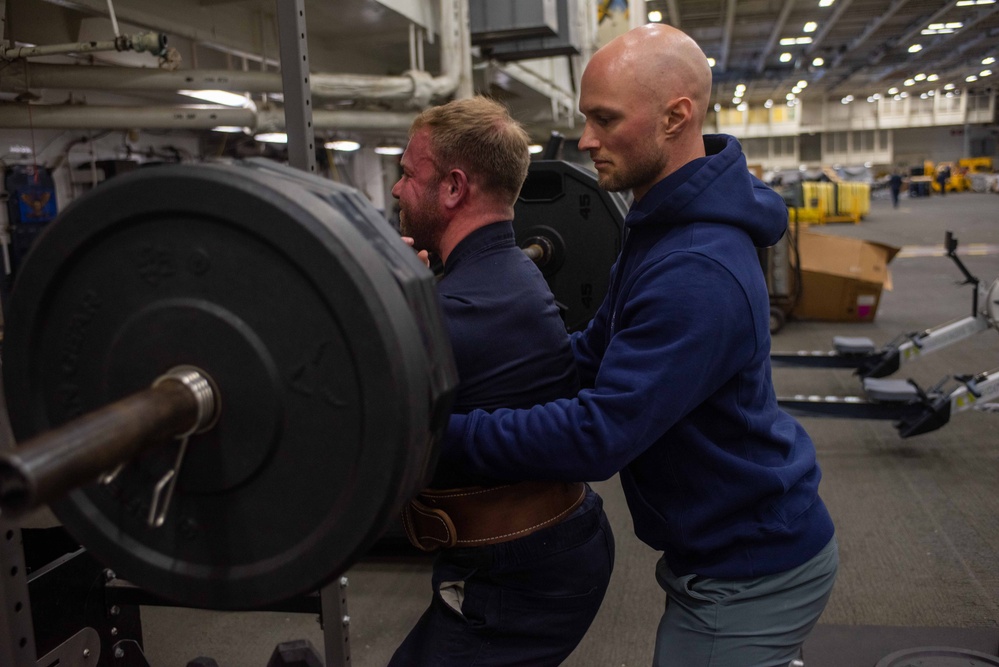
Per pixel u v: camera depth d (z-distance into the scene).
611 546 1.35
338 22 5.93
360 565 2.98
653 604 2.63
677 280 1.07
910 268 10.48
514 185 1.21
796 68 30.53
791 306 7.14
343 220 0.73
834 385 5.29
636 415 1.04
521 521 1.20
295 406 0.74
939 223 17.75
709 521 1.17
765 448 1.19
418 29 6.06
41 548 1.80
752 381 1.15
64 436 0.55
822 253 7.16
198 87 4.42
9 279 3.83
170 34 4.73
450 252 1.21
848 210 18.94
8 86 4.07
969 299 8.21
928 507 3.30
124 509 0.79
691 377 1.05
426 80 5.36
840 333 6.79
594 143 1.18
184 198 0.72
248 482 0.76
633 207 1.24
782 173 29.81
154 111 4.78
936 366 5.55
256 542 0.77
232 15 5.28
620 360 1.07
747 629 1.19
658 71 1.13
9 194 6.25
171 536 0.79
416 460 0.74
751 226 1.16
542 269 2.63
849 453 4.02
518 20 5.55
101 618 1.71
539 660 1.24
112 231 0.76
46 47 3.46
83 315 0.79
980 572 2.74
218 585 0.78
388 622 2.54
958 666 2.00
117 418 0.61
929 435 4.24
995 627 2.38
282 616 2.66
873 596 2.60
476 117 1.17
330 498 0.74
